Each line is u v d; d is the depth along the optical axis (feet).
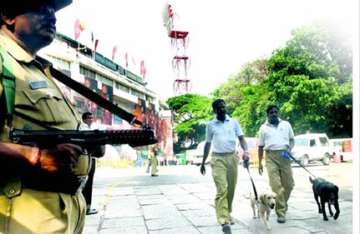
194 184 41.01
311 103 93.76
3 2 5.42
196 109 197.57
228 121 17.89
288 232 17.20
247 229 17.95
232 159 17.44
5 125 4.91
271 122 19.90
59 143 5.04
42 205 5.10
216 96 165.78
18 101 5.02
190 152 124.77
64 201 5.38
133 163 108.27
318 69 93.61
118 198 30.83
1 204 4.90
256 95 116.88
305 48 96.78
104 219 21.65
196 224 19.51
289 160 19.69
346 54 92.73
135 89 150.20
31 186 5.07
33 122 5.17
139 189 37.47
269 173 19.56
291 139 20.08
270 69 103.55
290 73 98.12
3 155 4.58
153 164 58.23
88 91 6.81
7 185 4.94
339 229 17.51
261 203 17.93
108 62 132.67
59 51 90.53
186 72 255.50
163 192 34.14
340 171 50.75
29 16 5.52
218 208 17.13
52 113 5.41
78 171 5.62
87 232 18.42
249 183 39.81
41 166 4.76
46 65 6.13
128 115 6.68
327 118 95.55
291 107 94.53
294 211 22.39
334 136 98.07
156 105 175.52
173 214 22.62
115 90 123.54
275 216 20.97
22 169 4.89
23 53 5.40
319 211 21.58
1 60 5.01
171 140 169.78
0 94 4.87
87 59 104.22
